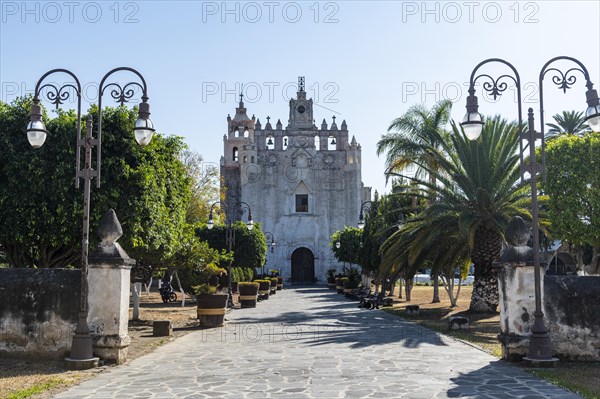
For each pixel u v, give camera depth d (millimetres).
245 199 75062
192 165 50750
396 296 45344
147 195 18578
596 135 27984
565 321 12328
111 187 17906
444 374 10977
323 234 75875
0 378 10734
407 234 24797
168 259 23844
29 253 19734
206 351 14672
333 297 46281
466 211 23531
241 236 49562
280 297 46438
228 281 37062
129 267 13102
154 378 10766
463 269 32312
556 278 12484
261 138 77000
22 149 17703
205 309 21469
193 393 9367
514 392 9312
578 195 27469
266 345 15805
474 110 12641
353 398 8898
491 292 25578
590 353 12195
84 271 12172
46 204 17484
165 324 18375
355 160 76438
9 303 12789
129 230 18250
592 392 9234
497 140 24766
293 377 10734
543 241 33719
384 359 12961
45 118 18250
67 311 12742
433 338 17297
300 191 76438
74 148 17594
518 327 12367
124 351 12859
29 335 12703
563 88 12469
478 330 19625
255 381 10375
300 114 78312
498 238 24906
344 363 12398
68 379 10617
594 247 32094
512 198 24688
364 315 27359
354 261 55031
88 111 18734
